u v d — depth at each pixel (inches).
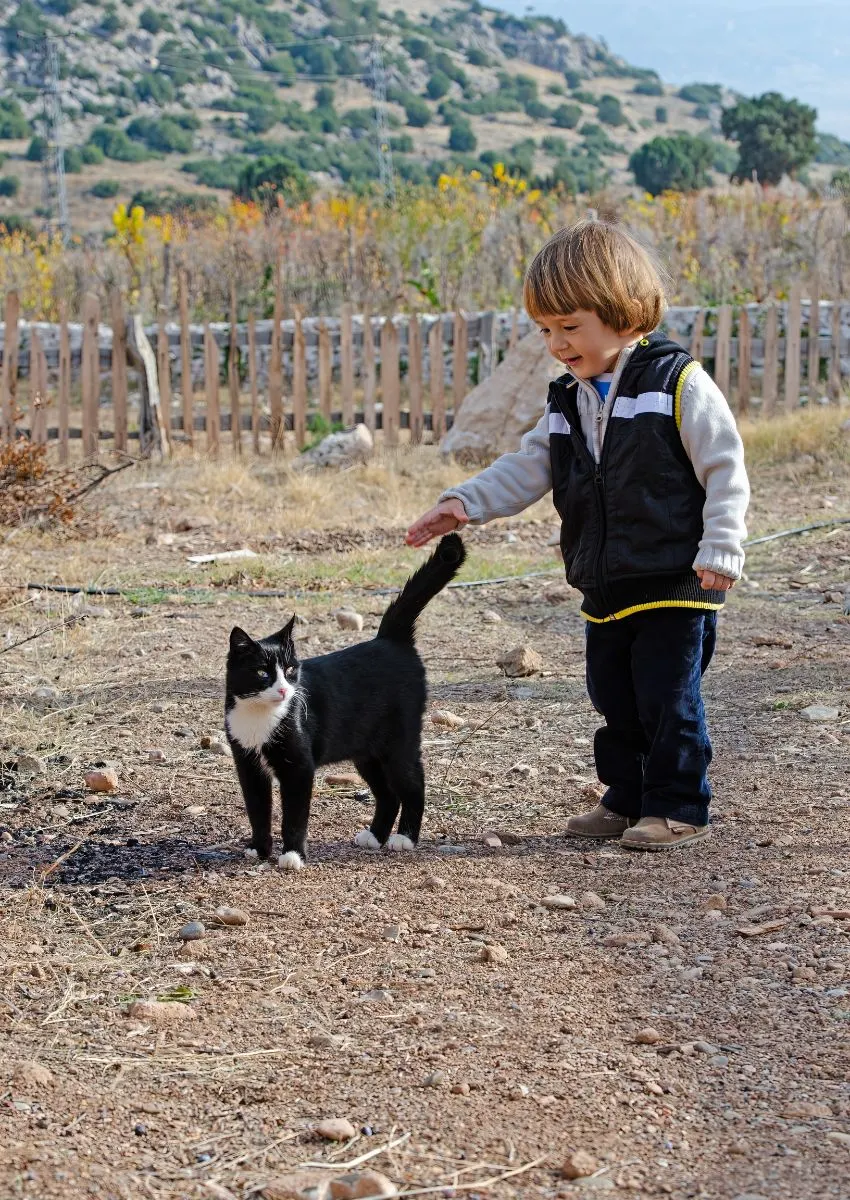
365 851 174.2
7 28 4953.3
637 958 136.5
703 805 169.9
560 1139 103.2
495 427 518.3
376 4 6304.1
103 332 595.8
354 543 391.2
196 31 5433.1
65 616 292.7
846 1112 105.6
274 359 543.8
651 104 6166.3
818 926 140.5
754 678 245.0
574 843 173.9
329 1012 126.6
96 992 132.4
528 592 325.7
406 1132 104.7
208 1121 107.5
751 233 778.2
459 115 5000.0
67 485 422.6
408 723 177.8
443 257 762.8
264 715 161.9
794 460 494.9
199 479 475.2
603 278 155.6
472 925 145.9
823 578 327.3
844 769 193.3
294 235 814.5
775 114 2807.6
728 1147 101.4
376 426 561.9
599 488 162.6
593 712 232.1
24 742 212.5
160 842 176.2
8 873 165.8
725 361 576.4
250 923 148.6
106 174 3941.9
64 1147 102.7
